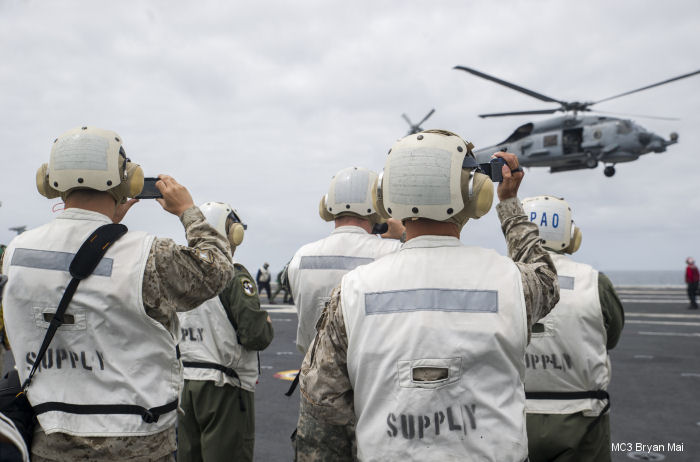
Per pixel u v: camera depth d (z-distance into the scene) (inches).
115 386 65.9
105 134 71.5
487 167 64.3
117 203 75.9
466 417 52.3
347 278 59.1
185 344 123.8
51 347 66.9
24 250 69.6
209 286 71.4
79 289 65.8
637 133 866.8
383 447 52.6
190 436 124.4
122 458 65.1
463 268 57.1
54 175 69.7
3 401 66.7
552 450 99.2
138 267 66.6
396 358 53.4
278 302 970.1
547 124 940.6
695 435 204.5
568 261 106.0
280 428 214.8
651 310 744.3
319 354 57.8
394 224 117.0
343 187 123.6
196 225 74.1
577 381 98.6
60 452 64.5
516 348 54.7
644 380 306.5
